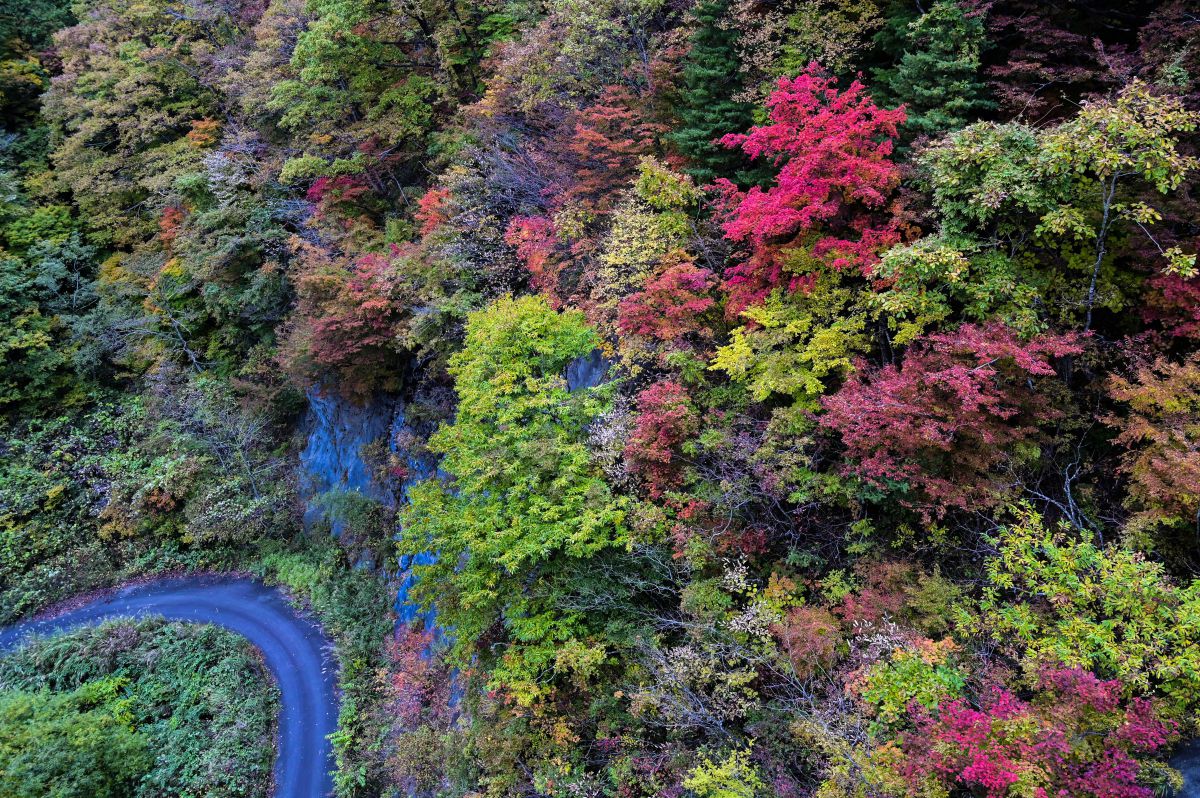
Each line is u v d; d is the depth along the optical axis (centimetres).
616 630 991
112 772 1459
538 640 1053
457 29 1978
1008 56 1055
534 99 1511
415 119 2006
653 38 1335
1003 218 804
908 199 891
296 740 1611
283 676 1788
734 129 1205
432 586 1160
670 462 1012
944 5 945
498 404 1148
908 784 521
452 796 1184
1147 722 516
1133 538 672
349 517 2005
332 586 2055
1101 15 994
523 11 1819
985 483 755
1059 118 941
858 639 762
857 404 786
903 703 605
